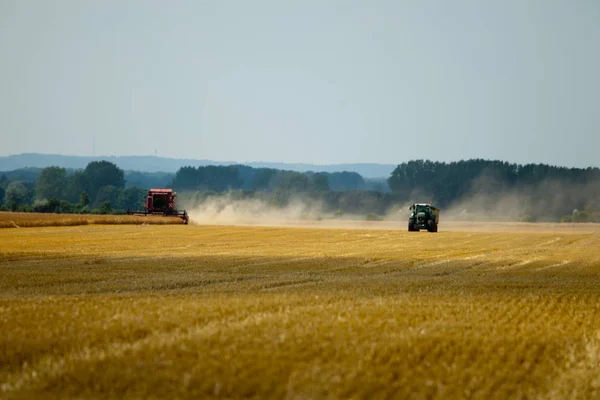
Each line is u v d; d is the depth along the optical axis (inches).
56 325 1919.3
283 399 1392.7
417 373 1579.7
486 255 5295.3
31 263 4111.7
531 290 3083.2
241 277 3499.0
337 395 1413.6
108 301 2402.8
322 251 5413.4
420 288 3056.1
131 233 7362.2
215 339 1759.4
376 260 4697.3
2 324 1927.9
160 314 2078.0
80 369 1530.5
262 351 1654.8
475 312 2304.4
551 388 1585.9
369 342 1772.9
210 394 1417.3
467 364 1675.7
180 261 4325.8
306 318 2052.2
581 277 3823.8
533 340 1921.8
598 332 2096.5
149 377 1487.5
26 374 1520.7
